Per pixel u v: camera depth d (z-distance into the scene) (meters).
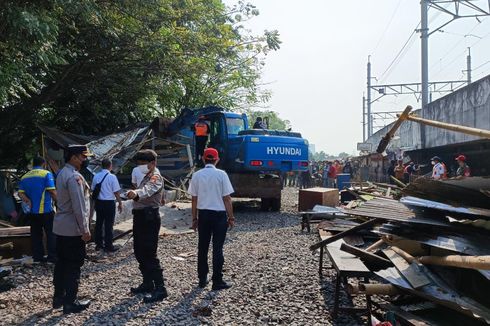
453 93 16.98
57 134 13.63
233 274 6.54
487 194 3.96
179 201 15.17
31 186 7.51
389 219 4.90
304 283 5.97
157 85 16.19
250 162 13.28
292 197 20.69
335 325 4.51
